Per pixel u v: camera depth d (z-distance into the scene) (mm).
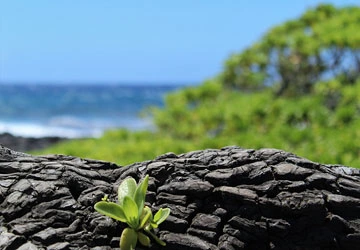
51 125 11297
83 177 1116
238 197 1074
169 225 1060
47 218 1052
